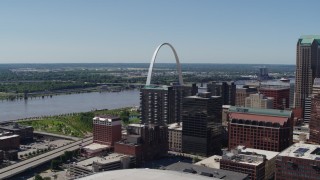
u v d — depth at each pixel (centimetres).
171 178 18162
